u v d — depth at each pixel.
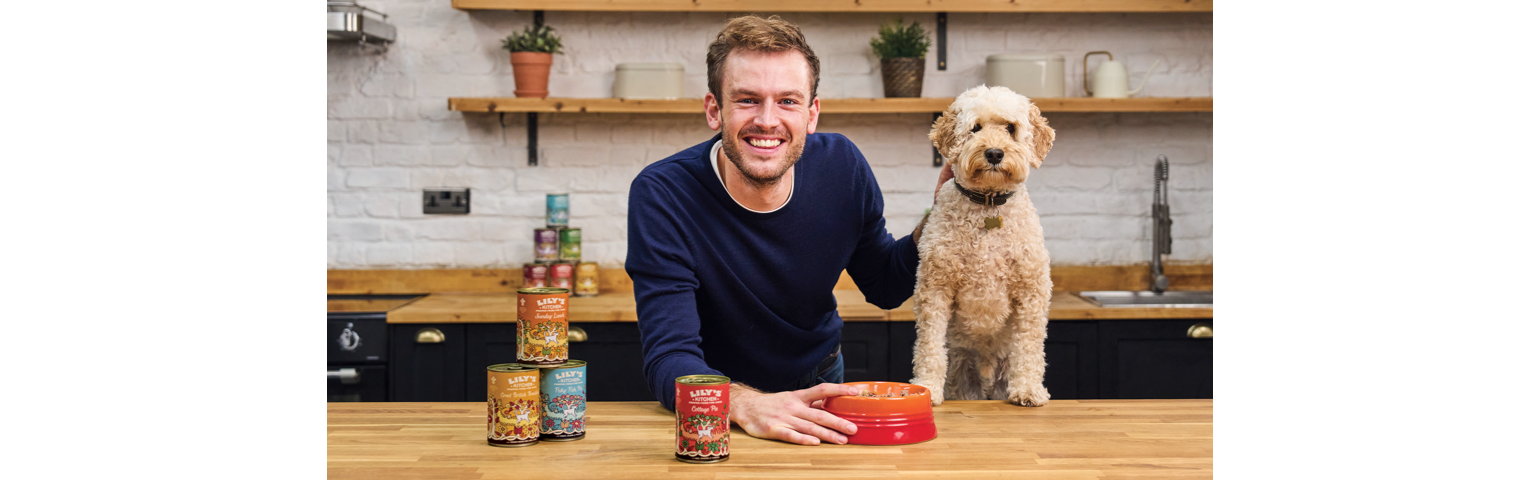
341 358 2.84
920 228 1.73
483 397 2.87
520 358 1.31
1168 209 3.34
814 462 1.17
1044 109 3.15
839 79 3.38
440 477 1.11
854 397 1.29
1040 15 3.40
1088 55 3.36
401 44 3.36
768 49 1.39
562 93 3.37
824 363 1.78
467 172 3.40
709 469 1.15
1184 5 3.17
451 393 2.86
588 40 3.37
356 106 3.37
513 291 3.41
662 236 1.50
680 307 1.46
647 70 3.15
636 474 1.12
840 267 1.68
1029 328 1.60
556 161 3.41
